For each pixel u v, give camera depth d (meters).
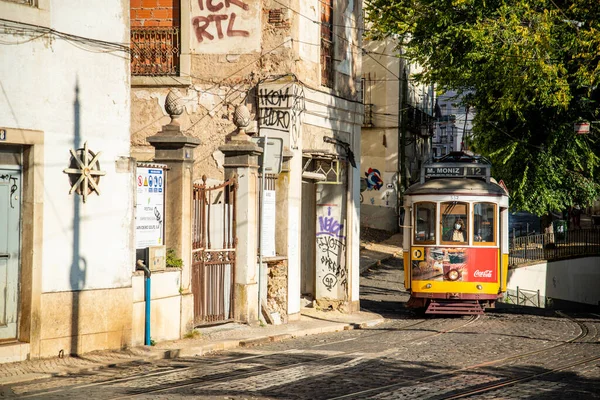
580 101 32.66
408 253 25.64
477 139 36.56
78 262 15.32
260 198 20.55
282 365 14.55
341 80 26.30
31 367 13.70
